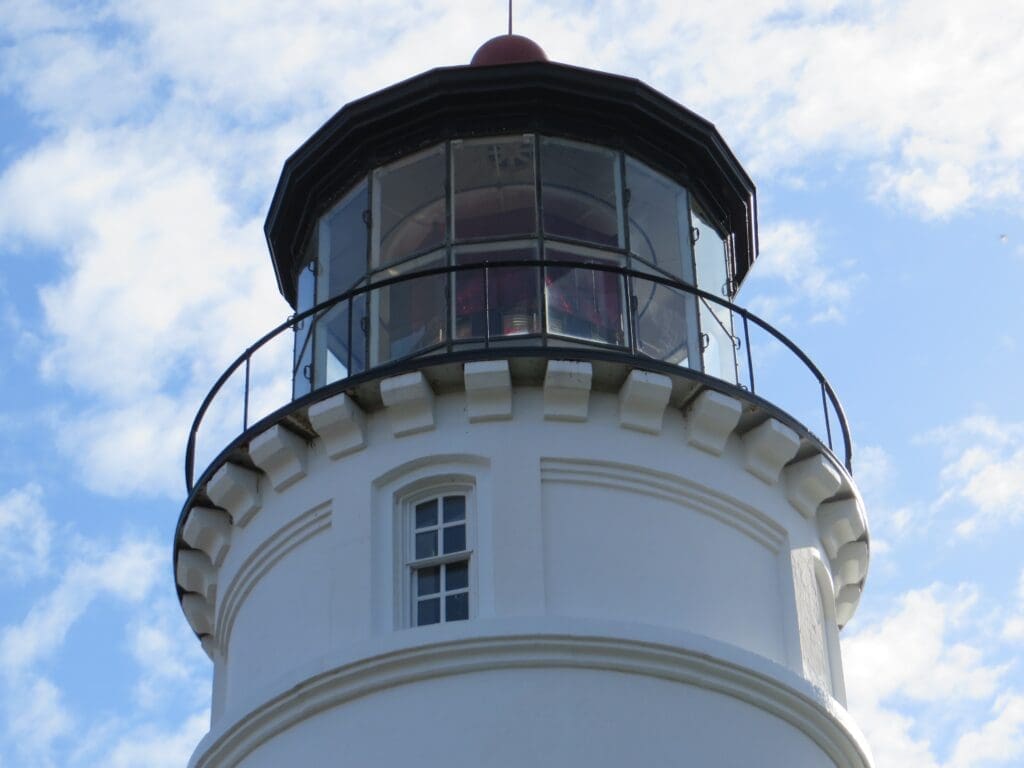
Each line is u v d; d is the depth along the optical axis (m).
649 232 27.66
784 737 24.22
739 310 27.05
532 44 29.66
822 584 27.19
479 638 23.31
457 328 26.22
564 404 25.23
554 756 22.77
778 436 25.98
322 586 25.08
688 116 27.98
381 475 25.23
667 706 23.41
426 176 27.66
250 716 24.23
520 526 24.50
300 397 26.11
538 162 27.42
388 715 23.33
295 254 29.62
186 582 27.75
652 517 25.09
